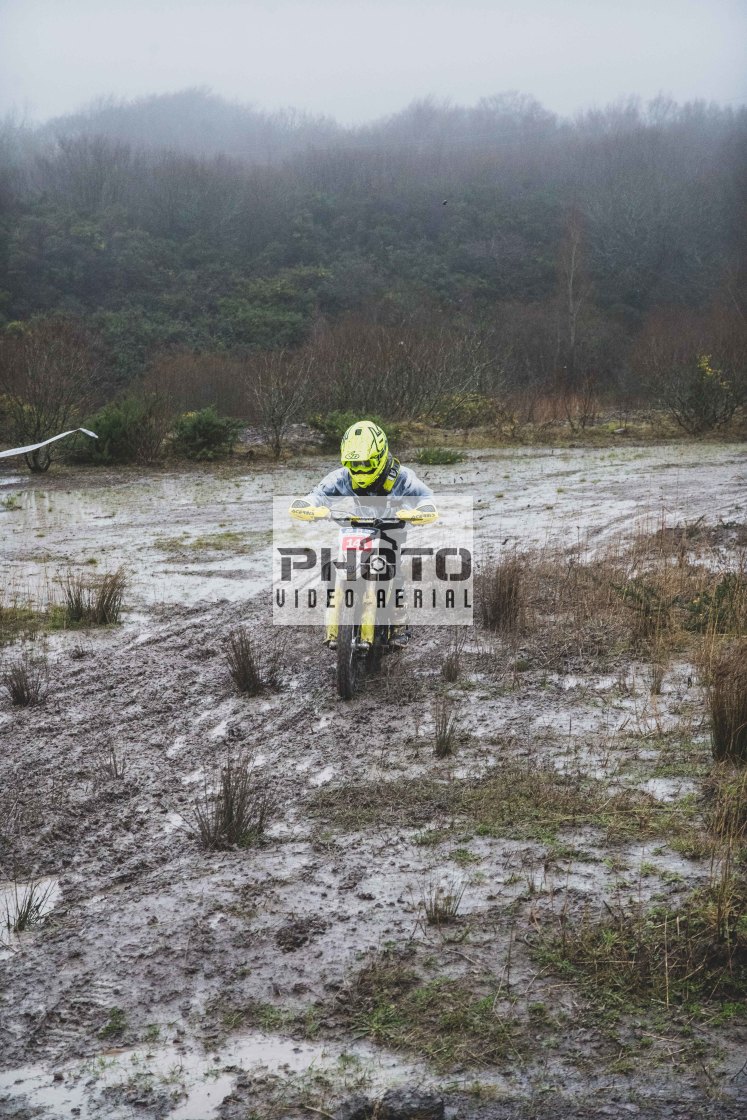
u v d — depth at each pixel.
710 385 21.06
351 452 5.80
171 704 5.91
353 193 69.88
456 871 3.90
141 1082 2.88
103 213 60.12
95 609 7.66
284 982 3.29
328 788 4.73
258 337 50.50
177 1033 3.08
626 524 11.00
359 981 3.26
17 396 16.80
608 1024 3.01
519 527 11.05
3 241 53.62
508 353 33.94
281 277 56.75
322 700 5.96
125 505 13.03
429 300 55.34
